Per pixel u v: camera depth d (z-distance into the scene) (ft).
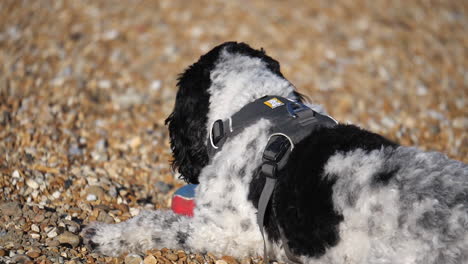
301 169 11.07
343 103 25.50
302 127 11.89
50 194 15.66
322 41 30.89
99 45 27.68
